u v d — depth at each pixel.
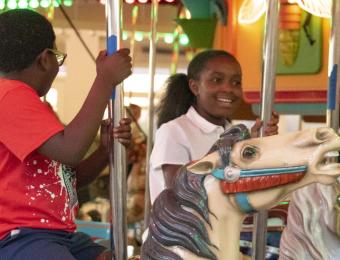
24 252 2.39
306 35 4.46
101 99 2.32
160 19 5.82
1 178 2.45
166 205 2.18
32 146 2.31
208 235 2.14
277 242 3.09
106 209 5.54
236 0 4.70
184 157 3.19
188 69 3.52
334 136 2.09
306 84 4.50
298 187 2.13
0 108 2.35
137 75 8.54
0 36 2.48
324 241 2.36
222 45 5.00
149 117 4.14
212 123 3.34
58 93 7.06
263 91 2.61
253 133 2.61
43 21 2.54
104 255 2.67
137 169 5.78
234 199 2.15
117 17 2.38
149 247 2.18
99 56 2.41
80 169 2.81
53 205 2.47
